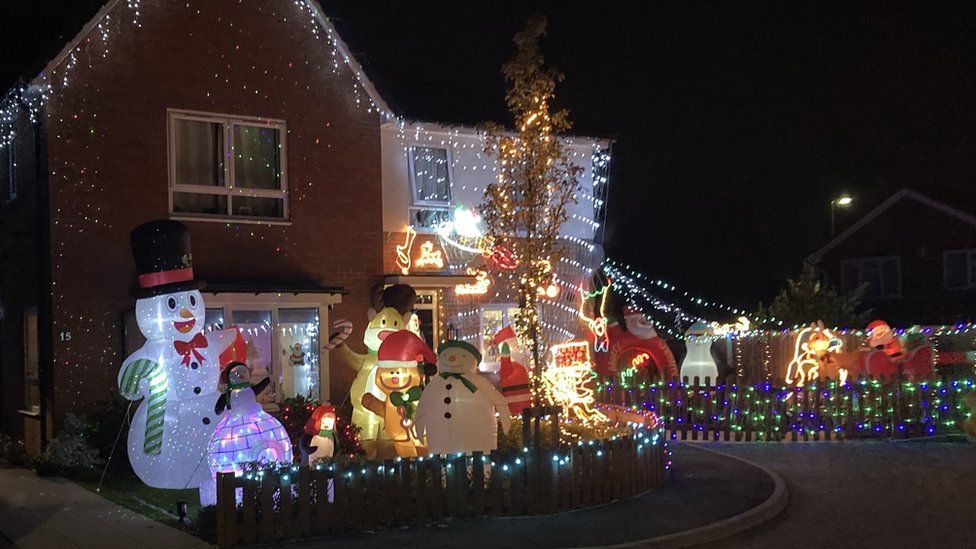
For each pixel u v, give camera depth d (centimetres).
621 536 933
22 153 1608
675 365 2108
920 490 1201
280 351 1655
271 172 1705
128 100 1552
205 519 964
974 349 2194
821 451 1562
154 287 1186
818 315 2405
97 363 1501
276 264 1686
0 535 1010
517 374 1423
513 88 1396
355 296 1775
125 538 963
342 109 1778
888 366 1850
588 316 2138
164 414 1160
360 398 1398
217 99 1639
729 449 1600
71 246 1491
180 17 1608
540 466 1040
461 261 1933
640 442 1166
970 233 3572
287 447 1076
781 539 953
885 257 3791
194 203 1620
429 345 1895
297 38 1733
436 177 1927
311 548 898
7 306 1720
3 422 1766
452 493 1013
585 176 2114
